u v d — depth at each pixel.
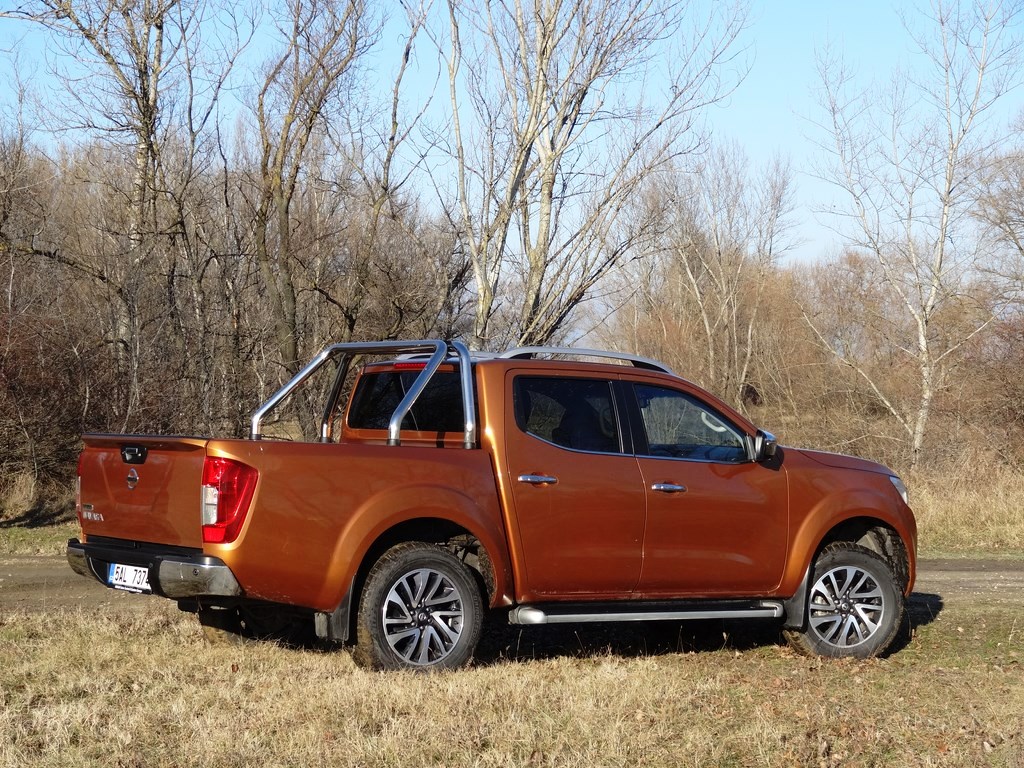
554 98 15.46
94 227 19.14
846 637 7.36
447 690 5.60
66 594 9.34
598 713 5.34
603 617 6.59
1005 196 25.95
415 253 16.59
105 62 16.06
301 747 4.70
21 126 20.61
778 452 7.37
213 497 5.68
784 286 37.41
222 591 5.65
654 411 7.06
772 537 7.16
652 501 6.79
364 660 5.98
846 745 4.98
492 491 6.39
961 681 6.50
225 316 17.30
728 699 5.87
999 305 25.50
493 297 15.85
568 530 6.55
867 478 7.61
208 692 5.61
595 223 15.51
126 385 17.55
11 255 18.42
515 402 6.58
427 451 6.27
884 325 28.36
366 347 7.00
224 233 17.89
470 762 4.56
